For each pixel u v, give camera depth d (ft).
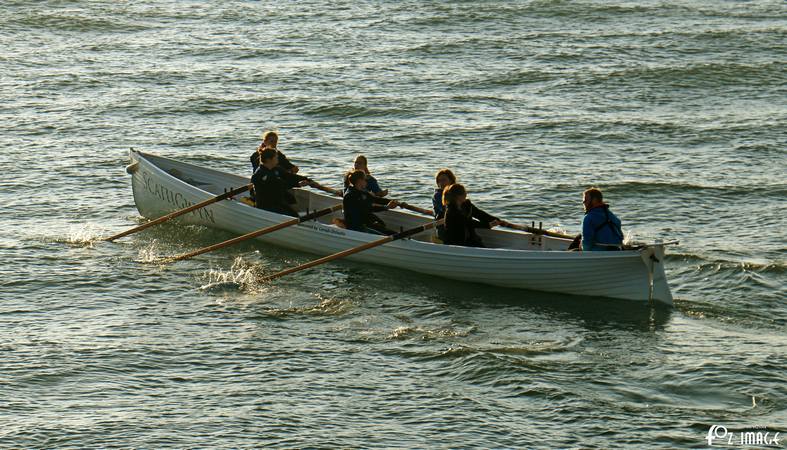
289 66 362.12
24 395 126.00
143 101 307.58
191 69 355.36
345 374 132.98
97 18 443.32
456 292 162.50
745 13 474.49
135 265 174.60
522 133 275.39
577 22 450.71
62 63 360.89
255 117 293.23
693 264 173.17
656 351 139.54
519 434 117.80
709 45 402.72
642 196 217.97
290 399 126.11
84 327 147.43
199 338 144.05
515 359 135.95
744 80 345.51
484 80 341.41
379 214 183.32
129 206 210.59
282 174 183.93
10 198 212.02
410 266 169.68
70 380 130.21
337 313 154.10
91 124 279.28
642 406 124.26
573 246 160.97
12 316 151.12
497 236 171.32
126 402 124.98
